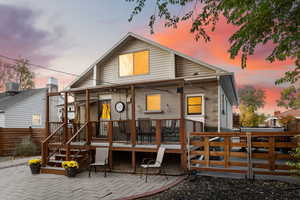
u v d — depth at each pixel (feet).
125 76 35.68
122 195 15.16
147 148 22.61
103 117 36.96
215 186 16.47
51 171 23.03
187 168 20.66
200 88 30.25
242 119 85.35
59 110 62.59
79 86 39.73
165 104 31.94
